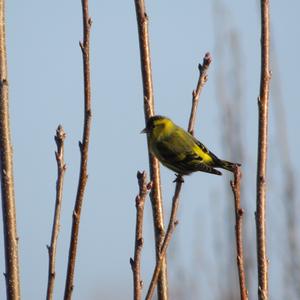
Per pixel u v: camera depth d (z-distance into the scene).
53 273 8.91
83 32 9.59
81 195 9.06
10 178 9.96
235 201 8.19
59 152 9.27
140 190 8.38
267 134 9.73
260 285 9.06
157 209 11.52
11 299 9.55
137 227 8.38
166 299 10.73
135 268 8.37
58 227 9.11
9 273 9.64
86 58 9.52
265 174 9.55
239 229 8.17
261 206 9.36
